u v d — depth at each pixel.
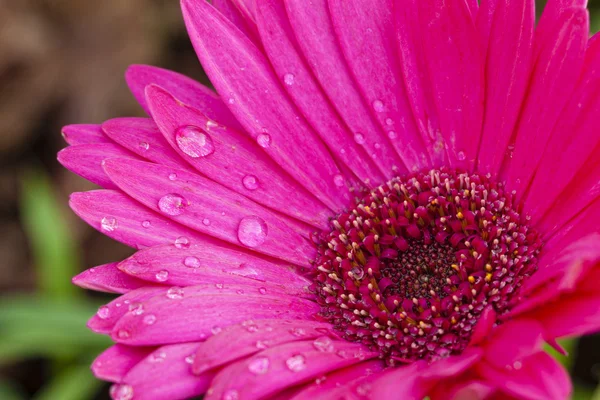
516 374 0.17
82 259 0.26
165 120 0.19
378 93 0.20
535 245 0.19
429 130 0.20
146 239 0.19
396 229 0.20
